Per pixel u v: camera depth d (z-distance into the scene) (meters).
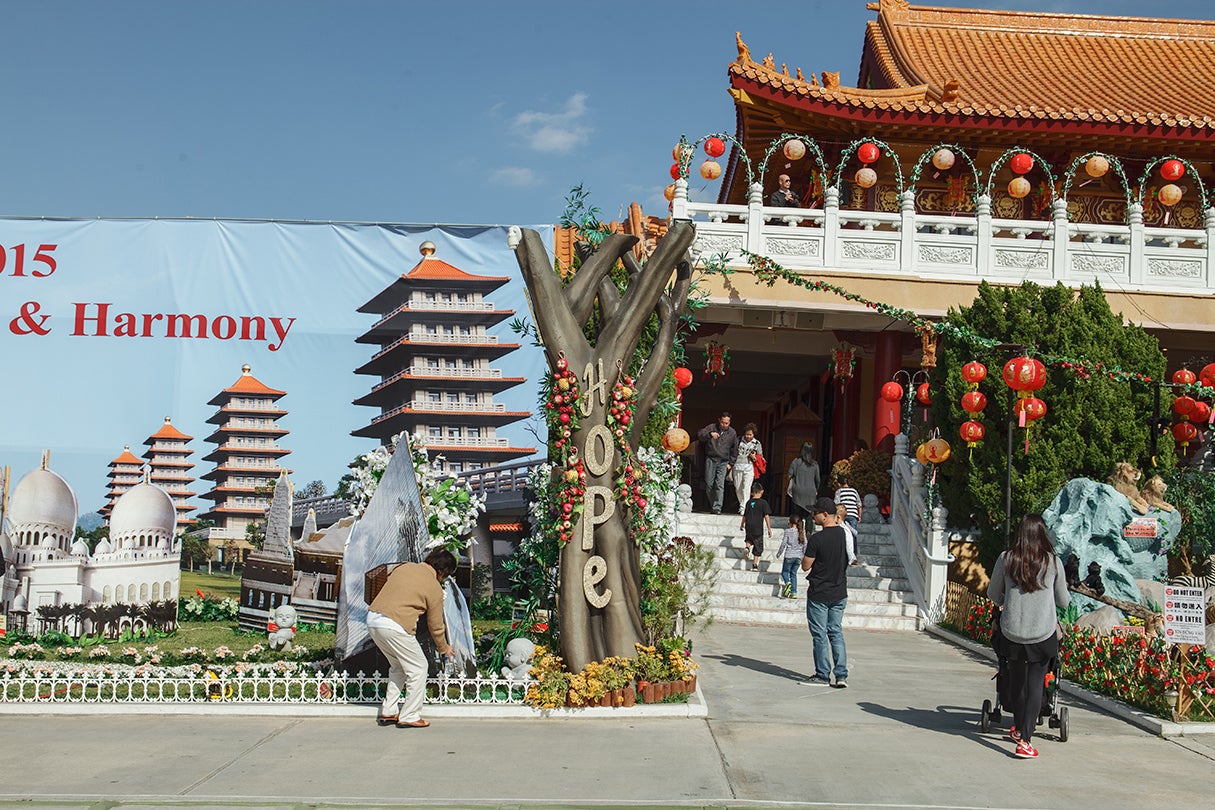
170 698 9.55
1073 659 11.76
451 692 9.86
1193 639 9.70
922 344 21.50
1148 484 15.47
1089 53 28.81
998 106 21.94
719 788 7.19
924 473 18.56
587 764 7.76
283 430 17.55
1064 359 16.84
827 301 20.45
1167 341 21.81
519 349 17.83
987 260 20.62
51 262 17.33
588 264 10.37
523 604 12.38
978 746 8.66
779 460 28.92
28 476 14.30
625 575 9.95
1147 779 7.78
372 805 6.74
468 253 17.83
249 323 17.52
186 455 17.38
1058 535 14.53
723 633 15.71
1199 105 24.08
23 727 8.77
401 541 10.07
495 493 17.83
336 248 17.70
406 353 17.70
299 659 12.10
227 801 6.78
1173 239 20.92
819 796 7.07
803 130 23.38
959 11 29.70
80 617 13.37
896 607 17.25
